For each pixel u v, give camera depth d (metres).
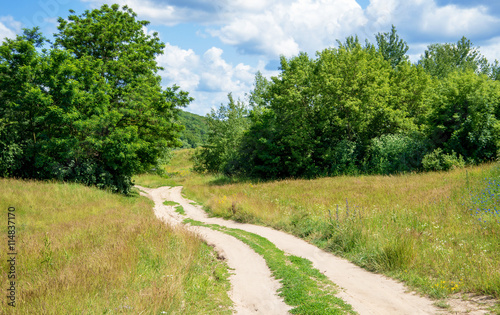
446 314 6.15
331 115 37.78
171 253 10.01
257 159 40.38
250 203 19.84
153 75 35.94
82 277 7.45
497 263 7.89
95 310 6.07
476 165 26.48
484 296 6.71
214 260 11.15
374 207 14.70
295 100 37.06
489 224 10.62
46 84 25.64
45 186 22.84
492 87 29.52
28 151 25.91
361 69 36.91
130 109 29.61
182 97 34.69
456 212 12.59
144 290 7.07
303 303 7.04
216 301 7.43
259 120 40.50
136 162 29.19
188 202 27.55
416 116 41.00
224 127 47.62
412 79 42.47
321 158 38.00
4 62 25.69
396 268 8.84
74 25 31.45
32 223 15.63
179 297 6.85
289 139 37.09
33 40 27.33
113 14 34.12
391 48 54.34
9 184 21.69
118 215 18.78
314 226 14.16
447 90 30.16
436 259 8.82
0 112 26.38
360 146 36.47
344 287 7.96
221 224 18.03
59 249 10.40
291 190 24.45
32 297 6.45
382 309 6.59
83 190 23.86
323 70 37.94
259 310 7.10
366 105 35.66
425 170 28.84
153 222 14.23
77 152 26.81
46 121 25.72
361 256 10.22
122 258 9.06
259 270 9.88
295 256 10.77
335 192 20.98
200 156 50.88
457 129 28.98
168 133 33.53
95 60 30.03
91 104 27.73
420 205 14.23
